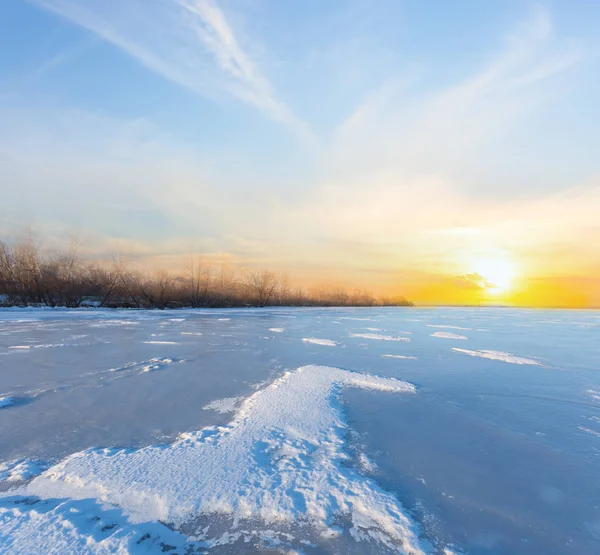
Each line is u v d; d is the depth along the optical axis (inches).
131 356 382.9
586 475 142.8
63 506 113.2
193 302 1749.5
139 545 95.4
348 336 581.3
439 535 104.5
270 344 476.7
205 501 117.6
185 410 214.2
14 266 1305.4
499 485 134.3
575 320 1122.7
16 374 302.2
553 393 255.4
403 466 147.7
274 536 102.3
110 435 177.2
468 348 457.1
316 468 141.0
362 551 96.9
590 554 98.4
